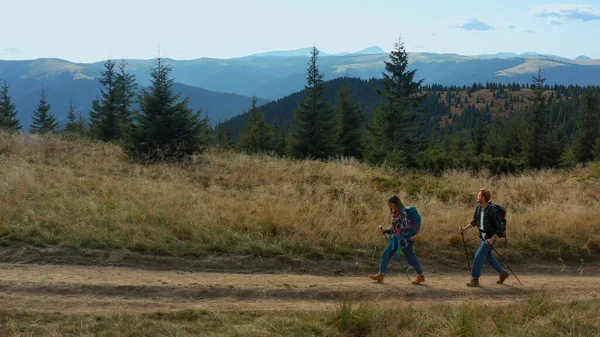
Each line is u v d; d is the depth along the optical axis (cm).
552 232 1088
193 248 841
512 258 973
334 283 761
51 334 486
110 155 1780
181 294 659
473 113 17700
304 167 1720
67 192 1080
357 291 727
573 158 4853
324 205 1150
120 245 817
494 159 2369
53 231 842
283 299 680
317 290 717
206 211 1005
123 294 641
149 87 1781
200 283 704
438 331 562
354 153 3659
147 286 669
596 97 5934
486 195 814
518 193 1519
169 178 1405
